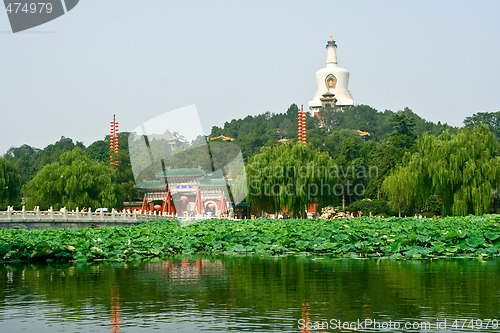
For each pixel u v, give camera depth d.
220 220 40.31
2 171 68.88
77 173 71.56
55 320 14.04
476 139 53.31
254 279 19.64
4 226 42.75
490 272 20.59
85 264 24.62
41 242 26.31
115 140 99.75
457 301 15.75
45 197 71.00
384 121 181.12
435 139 55.28
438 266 22.30
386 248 25.89
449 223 35.97
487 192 50.81
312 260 24.80
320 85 192.50
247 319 14.06
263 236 31.03
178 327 13.38
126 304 15.76
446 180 51.78
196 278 20.00
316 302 15.77
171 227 37.62
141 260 26.02
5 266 24.05
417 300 15.91
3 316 14.43
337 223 38.97
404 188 56.62
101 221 51.50
